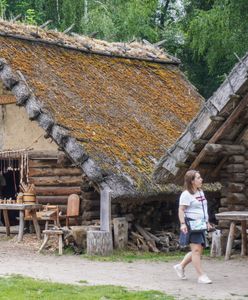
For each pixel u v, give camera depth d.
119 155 15.35
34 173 17.25
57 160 16.73
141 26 31.58
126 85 18.62
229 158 13.97
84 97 16.70
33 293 9.44
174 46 33.06
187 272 11.91
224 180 14.13
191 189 10.72
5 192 20.73
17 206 16.05
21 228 16.22
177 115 18.73
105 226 14.62
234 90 12.23
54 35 18.67
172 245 15.80
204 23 28.02
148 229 16.19
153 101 18.70
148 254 14.79
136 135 16.53
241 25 25.64
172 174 12.94
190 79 32.72
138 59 20.55
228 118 12.65
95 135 15.47
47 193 17.08
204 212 10.75
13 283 10.17
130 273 11.84
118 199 14.78
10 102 17.64
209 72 30.06
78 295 9.29
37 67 16.66
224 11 27.17
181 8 36.06
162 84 20.05
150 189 15.12
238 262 13.08
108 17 29.77
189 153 12.70
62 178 16.95
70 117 15.56
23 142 17.55
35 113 15.23
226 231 14.16
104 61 19.16
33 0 31.97
